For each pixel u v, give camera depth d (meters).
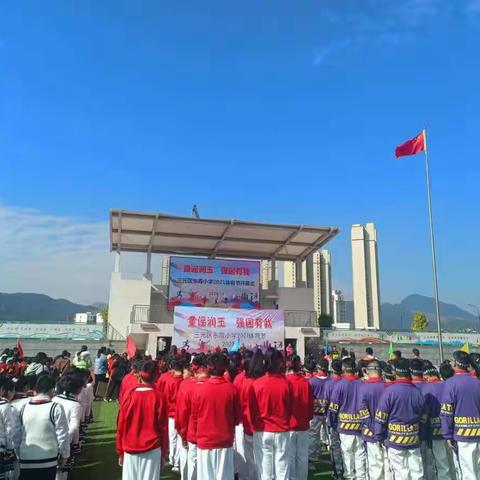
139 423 5.42
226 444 5.66
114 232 26.73
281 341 23.06
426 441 6.83
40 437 5.26
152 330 24.12
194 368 6.99
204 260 26.59
